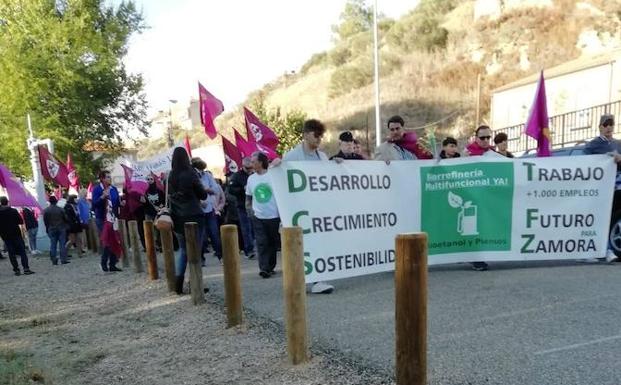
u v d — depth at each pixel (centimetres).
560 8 4141
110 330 616
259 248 806
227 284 546
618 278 638
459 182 725
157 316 649
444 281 672
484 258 735
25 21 2350
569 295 569
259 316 580
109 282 945
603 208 735
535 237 735
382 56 5488
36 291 950
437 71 4753
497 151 830
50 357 533
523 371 383
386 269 683
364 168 673
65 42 2359
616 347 418
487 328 477
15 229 1216
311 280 635
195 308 655
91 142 2623
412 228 707
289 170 631
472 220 731
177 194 716
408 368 335
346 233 655
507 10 4522
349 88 5591
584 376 371
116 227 1114
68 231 1505
